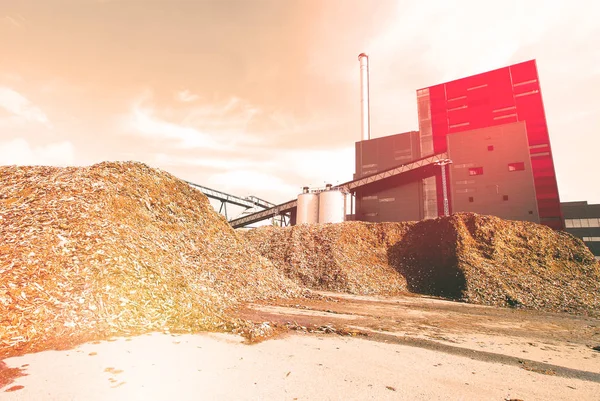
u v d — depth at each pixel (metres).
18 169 16.64
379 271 27.03
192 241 18.11
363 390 5.68
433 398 5.45
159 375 5.83
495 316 15.79
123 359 6.53
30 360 6.16
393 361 7.64
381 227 33.28
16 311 7.52
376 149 71.81
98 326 8.17
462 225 28.56
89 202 13.35
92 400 4.63
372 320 13.45
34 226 10.86
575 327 13.62
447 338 10.61
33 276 8.73
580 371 7.52
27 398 4.60
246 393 5.28
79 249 10.41
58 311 8.05
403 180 62.84
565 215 60.25
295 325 11.24
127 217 14.59
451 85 66.12
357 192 67.19
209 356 7.23
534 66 57.78
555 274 23.53
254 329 9.88
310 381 6.02
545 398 5.71
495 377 6.78
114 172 17.84
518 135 52.88
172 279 12.28
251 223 63.19
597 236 57.00
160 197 19.14
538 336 11.62
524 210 50.47
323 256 28.33
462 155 56.59
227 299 14.87
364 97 81.25
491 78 61.47
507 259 25.14
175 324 9.62
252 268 20.03
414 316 14.92
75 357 6.45
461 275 23.22
